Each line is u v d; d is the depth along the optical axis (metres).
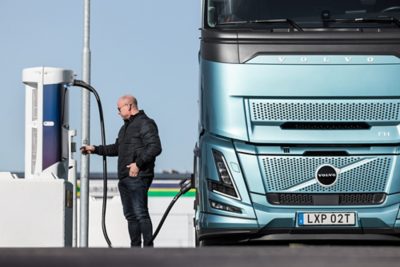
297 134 13.40
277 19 13.74
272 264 8.26
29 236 16.47
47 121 19.30
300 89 13.39
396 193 13.42
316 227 13.35
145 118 16.69
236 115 13.39
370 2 13.88
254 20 13.84
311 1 13.90
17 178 16.84
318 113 13.41
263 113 13.40
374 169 13.43
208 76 13.57
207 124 13.59
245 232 13.36
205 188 13.60
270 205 13.35
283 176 13.39
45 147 19.28
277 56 13.41
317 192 13.41
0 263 8.45
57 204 16.52
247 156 13.38
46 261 8.55
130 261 8.46
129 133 16.67
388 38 13.47
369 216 13.36
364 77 13.42
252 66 13.40
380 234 13.42
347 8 13.80
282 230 13.36
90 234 28.02
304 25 13.70
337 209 13.38
